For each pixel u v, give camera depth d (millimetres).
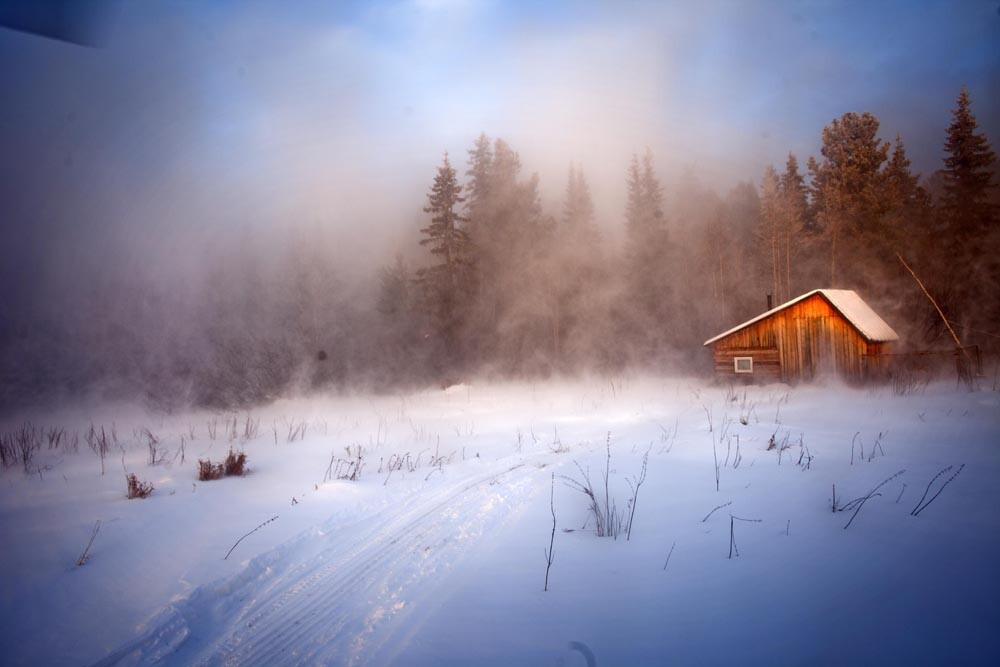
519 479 7418
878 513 4762
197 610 3832
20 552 4750
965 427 9242
